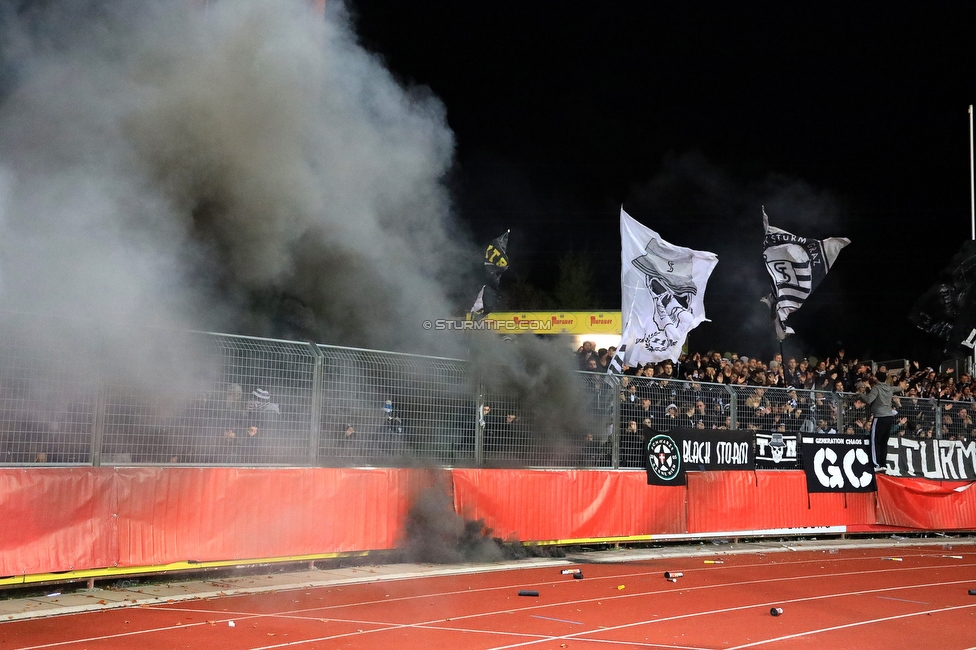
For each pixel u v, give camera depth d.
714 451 14.63
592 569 11.73
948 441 17.59
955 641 7.75
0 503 8.19
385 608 8.55
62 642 6.87
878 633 7.99
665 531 13.87
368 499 11.07
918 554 14.83
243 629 7.46
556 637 7.42
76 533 8.69
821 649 7.26
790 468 15.59
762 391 15.46
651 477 13.85
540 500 12.57
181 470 9.52
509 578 10.65
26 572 8.29
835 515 15.88
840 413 16.42
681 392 14.49
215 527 9.73
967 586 11.24
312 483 10.57
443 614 8.31
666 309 14.45
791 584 10.91
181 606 8.48
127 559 9.05
